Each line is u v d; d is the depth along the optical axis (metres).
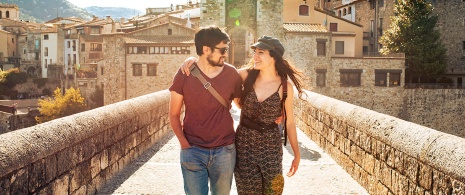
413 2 57.38
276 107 4.87
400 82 51.88
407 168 5.59
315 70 50.47
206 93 4.61
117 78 58.25
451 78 62.53
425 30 56.62
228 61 43.31
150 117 10.84
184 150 4.71
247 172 4.89
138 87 58.22
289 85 4.97
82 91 76.44
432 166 4.85
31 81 94.12
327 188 7.44
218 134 4.68
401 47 56.47
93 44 89.75
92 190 6.66
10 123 67.19
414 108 52.81
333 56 51.19
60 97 69.56
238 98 4.96
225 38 4.58
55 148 5.23
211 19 40.97
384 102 51.84
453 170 4.38
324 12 59.19
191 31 61.28
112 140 7.72
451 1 62.56
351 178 8.08
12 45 112.75
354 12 73.56
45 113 67.56
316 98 12.05
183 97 4.69
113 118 7.68
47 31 102.25
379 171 6.64
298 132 13.95
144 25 74.06
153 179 7.76
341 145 8.98
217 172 4.72
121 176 7.88
